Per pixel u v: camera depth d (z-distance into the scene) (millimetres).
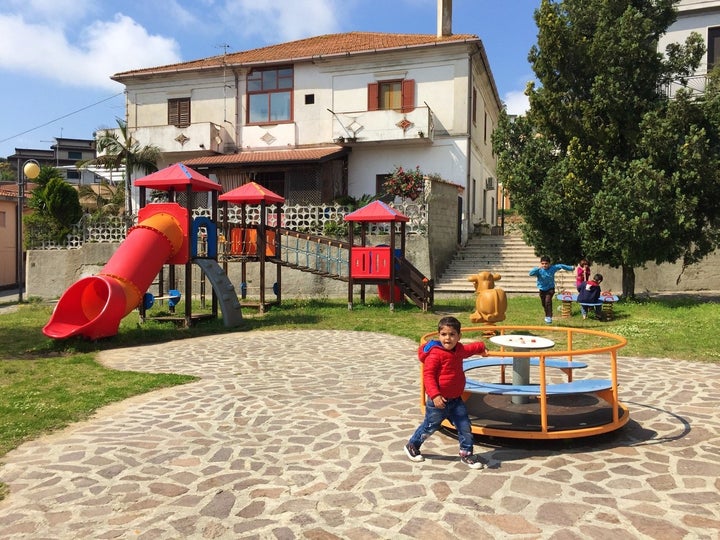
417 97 23781
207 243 14820
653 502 3994
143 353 10609
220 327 13797
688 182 14680
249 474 4617
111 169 27719
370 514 3861
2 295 28828
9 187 41031
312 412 6426
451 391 4727
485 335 11867
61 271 23781
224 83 26375
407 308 16391
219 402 6926
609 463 4742
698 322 12477
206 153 26188
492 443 5262
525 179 16672
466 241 23203
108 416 6387
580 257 17375
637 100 15445
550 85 16672
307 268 16969
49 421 6105
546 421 5070
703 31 21047
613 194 15086
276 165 23938
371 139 23281
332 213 20562
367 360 9562
